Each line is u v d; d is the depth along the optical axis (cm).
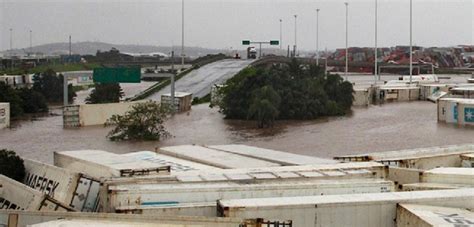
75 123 6744
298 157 3158
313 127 6606
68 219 1897
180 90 10444
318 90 7644
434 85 10069
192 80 11619
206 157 3130
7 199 2470
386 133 6084
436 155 3241
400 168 2781
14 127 6744
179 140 5684
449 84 10419
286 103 7275
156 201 2141
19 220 2012
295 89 7388
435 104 9206
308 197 2134
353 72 19438
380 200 2109
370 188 2406
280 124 6888
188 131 6319
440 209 2108
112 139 5694
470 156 3222
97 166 2658
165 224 1838
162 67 16700
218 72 12538
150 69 15275
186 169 2777
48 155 4838
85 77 11600
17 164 2998
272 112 6638
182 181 2342
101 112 6900
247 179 2402
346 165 2756
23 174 2994
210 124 6900
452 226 1892
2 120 6600
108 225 1809
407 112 8094
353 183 2397
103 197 2200
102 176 2447
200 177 2419
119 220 1875
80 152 3186
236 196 2228
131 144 5422
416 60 19450
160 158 3156
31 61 18288
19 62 17675
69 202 2416
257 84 7256
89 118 6819
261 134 6094
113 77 7612
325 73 9056
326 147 5222
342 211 2062
